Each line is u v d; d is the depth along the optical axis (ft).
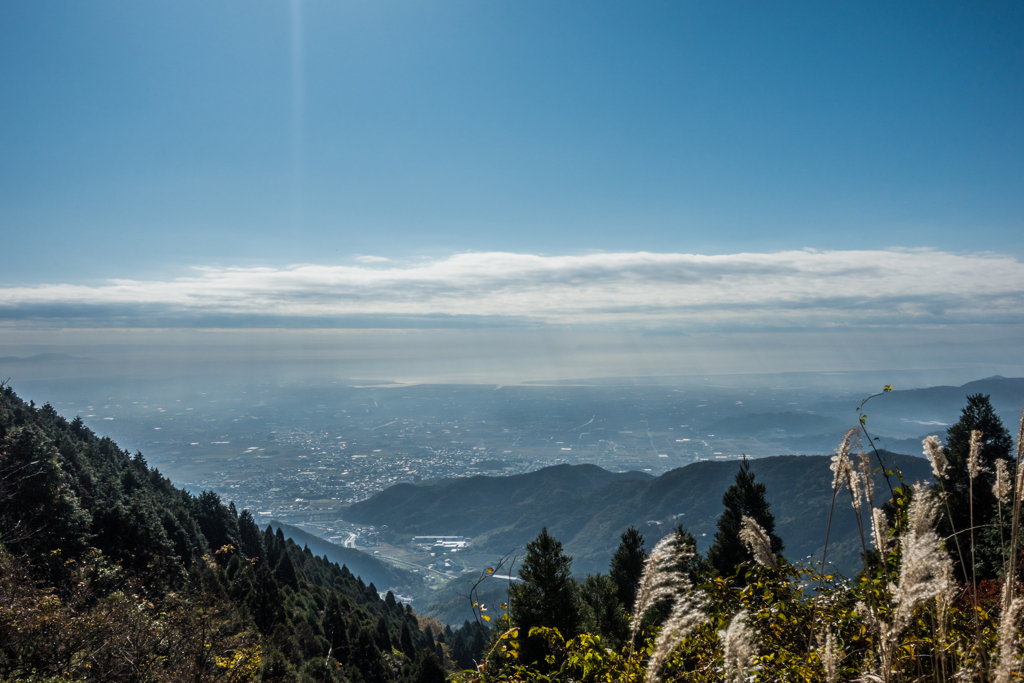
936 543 5.90
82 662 29.30
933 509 6.95
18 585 30.17
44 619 28.63
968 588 8.59
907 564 5.95
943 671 7.21
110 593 35.53
